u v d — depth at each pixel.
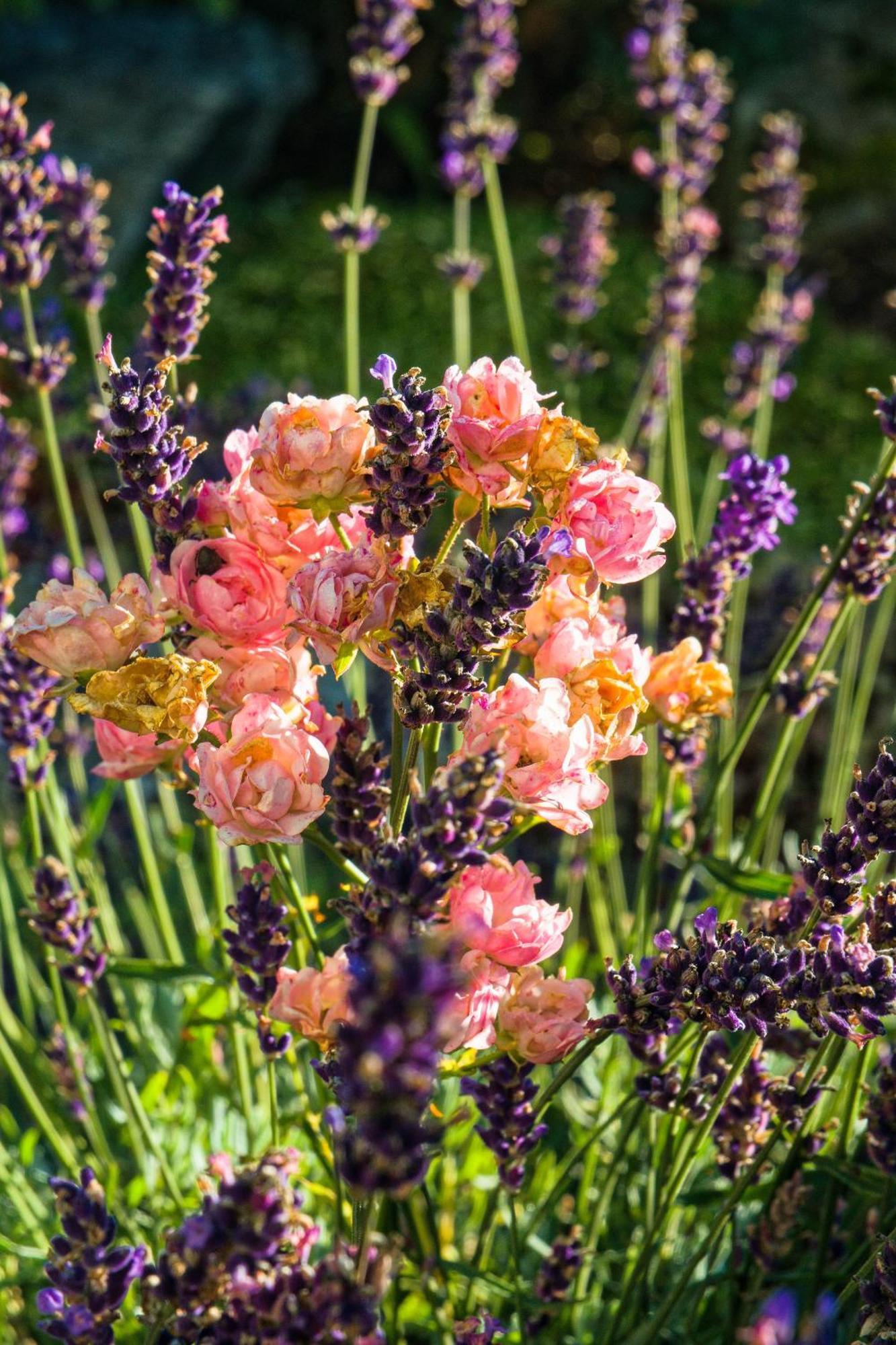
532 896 0.86
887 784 0.87
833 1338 0.77
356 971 0.80
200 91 3.41
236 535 0.89
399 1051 0.73
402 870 0.81
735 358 1.49
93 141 3.30
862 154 3.53
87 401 1.30
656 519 0.88
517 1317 1.01
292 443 0.86
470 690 0.85
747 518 1.00
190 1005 1.04
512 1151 0.92
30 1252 1.07
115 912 1.46
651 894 1.16
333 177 4.06
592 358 1.53
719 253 3.63
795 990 0.86
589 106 4.04
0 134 1.07
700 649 0.93
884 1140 0.93
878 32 3.60
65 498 1.13
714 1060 0.96
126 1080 1.02
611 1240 1.10
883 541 1.00
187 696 0.86
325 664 0.89
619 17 3.94
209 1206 0.80
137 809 1.10
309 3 3.98
